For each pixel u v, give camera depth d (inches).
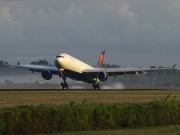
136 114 3235.7
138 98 5698.8
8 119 2704.2
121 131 2960.1
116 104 3262.8
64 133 2854.3
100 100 5201.8
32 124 2795.3
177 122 3437.5
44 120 2847.0
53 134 2819.9
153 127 3223.4
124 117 3186.5
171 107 3390.7
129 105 3253.0
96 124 3068.4
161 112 3331.7
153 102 3415.4
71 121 2933.1
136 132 2930.6
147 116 3272.6
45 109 2859.3
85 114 3002.0
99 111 3068.4
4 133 2709.2
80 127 2982.3
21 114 2778.1
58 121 2891.2
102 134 2822.3
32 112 2815.0
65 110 2910.9
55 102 4753.9
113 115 3137.3
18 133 2775.6
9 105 4284.0
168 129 3065.9
